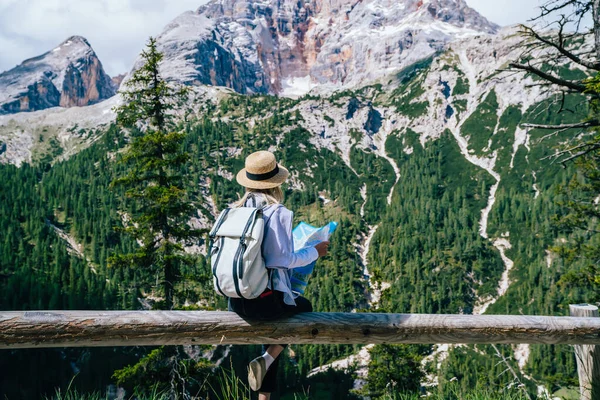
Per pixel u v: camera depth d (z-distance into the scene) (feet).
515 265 472.85
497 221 550.77
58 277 370.12
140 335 9.41
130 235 51.16
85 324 9.14
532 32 29.17
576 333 11.15
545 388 13.64
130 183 51.52
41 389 206.08
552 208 512.63
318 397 158.51
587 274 55.93
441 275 468.34
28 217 491.72
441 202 628.69
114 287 335.06
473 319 10.77
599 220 59.31
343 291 444.14
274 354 10.37
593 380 13.14
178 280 50.21
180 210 50.96
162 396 14.87
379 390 68.49
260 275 9.26
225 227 9.45
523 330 10.91
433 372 68.39
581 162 51.67
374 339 10.32
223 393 11.40
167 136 50.67
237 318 9.84
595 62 27.40
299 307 10.22
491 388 13.80
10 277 365.20
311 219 647.97
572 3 28.25
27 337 8.89
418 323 10.49
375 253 531.50
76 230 502.79
